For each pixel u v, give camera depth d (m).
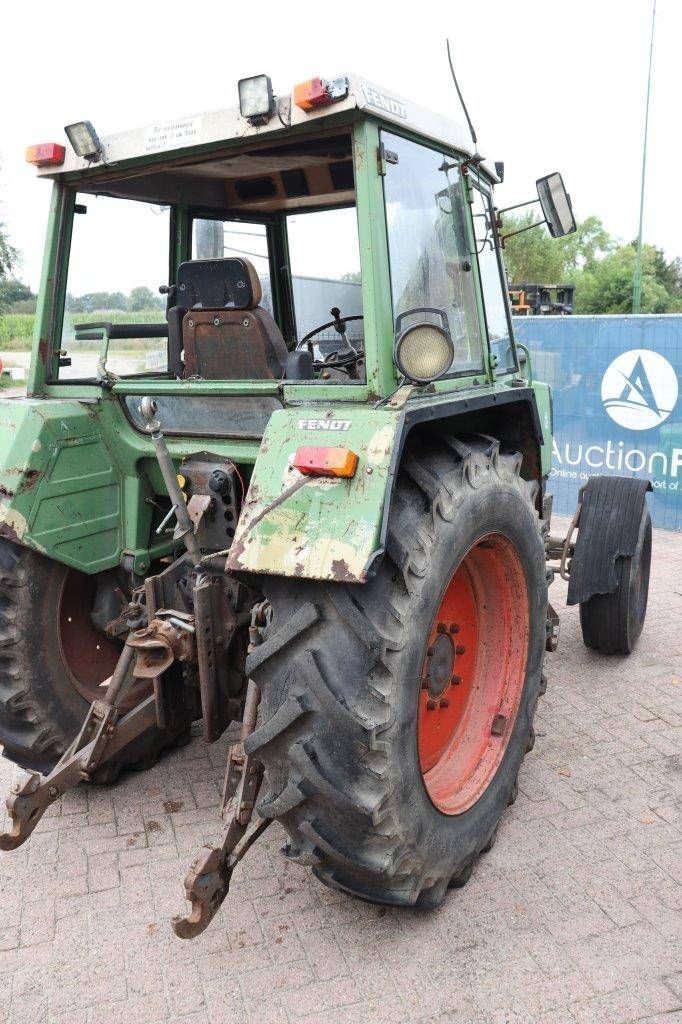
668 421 7.51
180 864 2.99
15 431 2.92
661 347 7.43
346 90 2.32
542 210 3.52
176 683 3.12
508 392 3.07
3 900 2.81
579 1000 2.38
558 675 4.52
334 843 2.28
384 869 2.31
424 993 2.42
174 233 3.67
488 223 3.58
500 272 3.78
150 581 2.87
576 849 3.05
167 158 2.83
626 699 4.23
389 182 2.59
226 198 3.76
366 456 2.19
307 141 2.65
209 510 2.88
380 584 2.25
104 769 3.34
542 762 3.64
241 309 2.88
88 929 2.68
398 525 2.32
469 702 3.18
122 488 3.22
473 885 2.87
